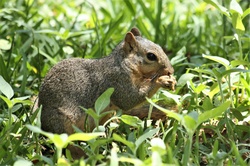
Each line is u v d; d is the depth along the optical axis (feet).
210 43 51.80
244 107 37.29
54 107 37.19
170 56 49.65
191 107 36.42
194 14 64.23
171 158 27.73
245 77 39.91
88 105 37.83
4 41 45.57
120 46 38.83
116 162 25.96
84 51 47.67
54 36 54.03
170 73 38.32
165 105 39.42
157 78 38.27
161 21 60.70
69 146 35.22
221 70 37.55
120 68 38.29
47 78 37.91
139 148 31.32
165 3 68.33
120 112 35.22
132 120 33.32
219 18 61.62
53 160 31.71
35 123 36.40
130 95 38.34
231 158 30.55
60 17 63.21
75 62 38.42
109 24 54.24
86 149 31.71
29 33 51.72
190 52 52.47
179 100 37.17
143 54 38.14
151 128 34.24
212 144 34.91
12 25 55.36
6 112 38.27
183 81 37.45
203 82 41.57
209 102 34.40
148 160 26.68
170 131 33.83
